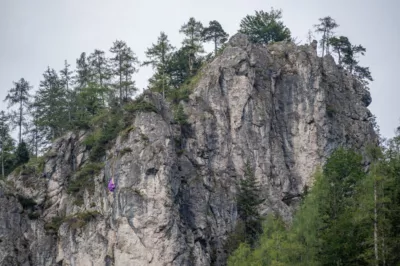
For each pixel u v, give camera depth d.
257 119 121.00
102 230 108.81
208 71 125.75
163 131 111.12
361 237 84.50
